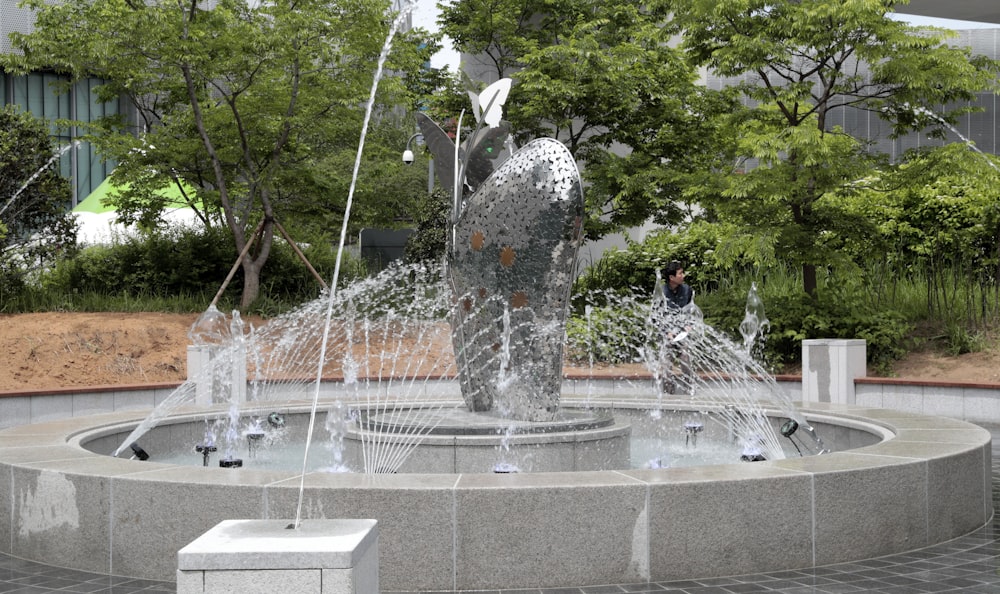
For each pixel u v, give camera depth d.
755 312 17.64
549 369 8.76
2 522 6.83
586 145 24.11
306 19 19.52
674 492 5.80
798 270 20.38
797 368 17.16
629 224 23.44
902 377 15.95
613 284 22.55
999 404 13.71
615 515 5.75
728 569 5.90
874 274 19.31
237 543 3.72
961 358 16.11
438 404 11.45
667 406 11.62
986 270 18.47
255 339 20.06
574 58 22.66
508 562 5.66
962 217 18.64
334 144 25.84
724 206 17.62
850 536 6.27
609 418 9.07
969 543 6.80
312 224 28.81
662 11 21.55
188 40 19.92
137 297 21.88
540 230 8.68
